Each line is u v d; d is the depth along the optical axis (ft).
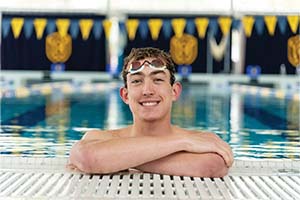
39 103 30.94
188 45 46.11
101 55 52.06
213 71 52.08
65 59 47.47
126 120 23.45
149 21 34.65
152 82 9.39
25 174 9.48
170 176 9.20
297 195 8.20
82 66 52.03
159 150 9.09
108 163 9.08
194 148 9.19
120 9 41.55
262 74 51.70
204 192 8.21
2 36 49.39
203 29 34.37
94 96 36.68
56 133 18.72
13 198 7.84
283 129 20.52
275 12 34.09
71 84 47.29
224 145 9.50
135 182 8.74
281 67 51.26
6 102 31.17
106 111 27.20
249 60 52.01
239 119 24.04
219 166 9.13
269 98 36.14
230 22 34.94
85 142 9.65
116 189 8.32
